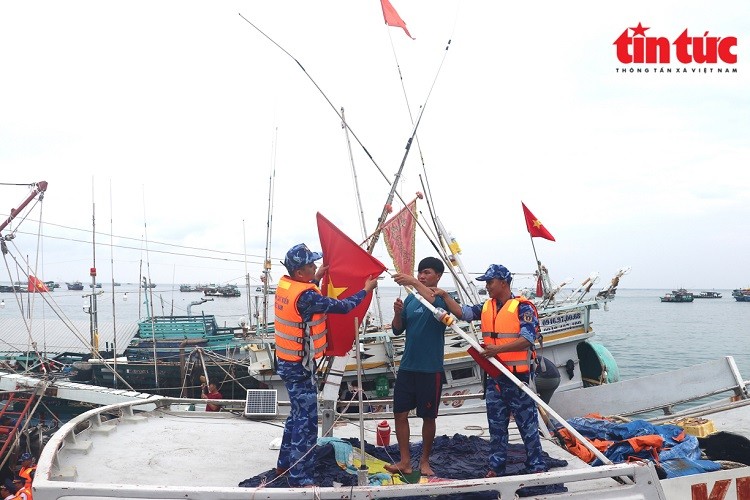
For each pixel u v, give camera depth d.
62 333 30.16
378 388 15.75
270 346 16.50
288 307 5.10
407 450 5.79
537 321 5.52
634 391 10.02
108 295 140.62
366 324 17.00
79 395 16.27
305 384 5.17
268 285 20.83
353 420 8.30
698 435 7.70
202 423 7.67
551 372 10.86
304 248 5.21
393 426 7.87
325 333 5.29
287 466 5.32
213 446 6.62
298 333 5.13
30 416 15.85
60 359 24.95
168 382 22.50
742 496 5.75
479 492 4.96
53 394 16.39
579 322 17.59
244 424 7.70
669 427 7.10
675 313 107.00
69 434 6.12
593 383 19.27
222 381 21.78
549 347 17.09
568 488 5.17
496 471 5.52
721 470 5.95
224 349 25.33
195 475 5.67
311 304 5.05
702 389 10.04
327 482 5.26
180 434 7.07
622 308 131.75
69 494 4.37
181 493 4.38
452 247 9.01
